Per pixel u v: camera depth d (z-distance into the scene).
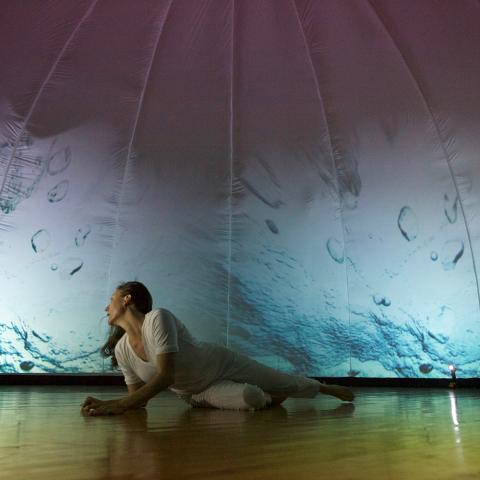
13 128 9.03
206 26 9.01
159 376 4.09
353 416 4.06
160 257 9.71
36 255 9.31
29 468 2.01
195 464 2.07
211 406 4.67
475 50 8.83
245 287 9.76
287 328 9.75
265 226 9.80
